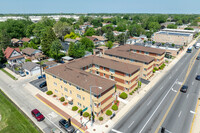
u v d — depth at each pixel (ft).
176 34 399.65
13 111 124.77
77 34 436.76
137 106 133.18
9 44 311.88
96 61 177.17
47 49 272.10
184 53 310.24
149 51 218.38
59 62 249.75
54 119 116.67
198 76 185.26
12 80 185.26
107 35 405.80
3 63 247.29
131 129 106.11
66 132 103.45
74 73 138.41
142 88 166.09
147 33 480.64
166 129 104.83
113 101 134.00
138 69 161.27
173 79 186.60
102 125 110.63
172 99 142.20
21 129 105.19
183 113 121.49
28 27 408.87
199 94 149.79
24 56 268.41
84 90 118.01
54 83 148.66
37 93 155.22
